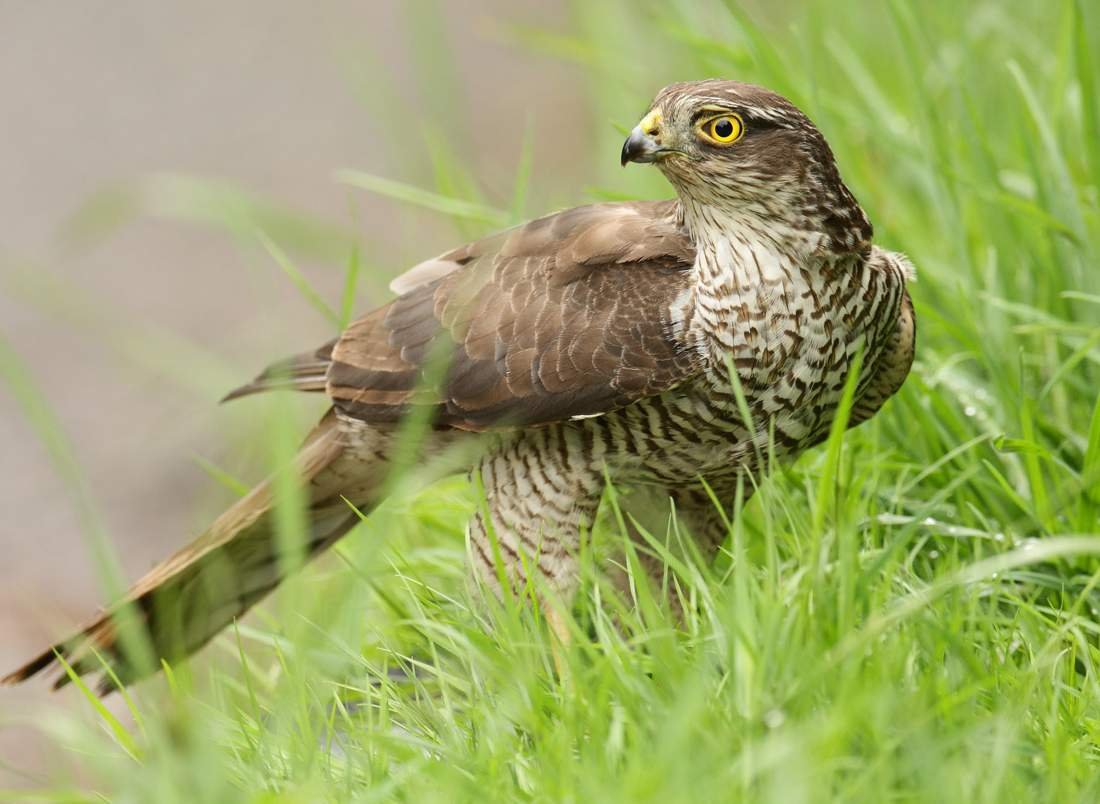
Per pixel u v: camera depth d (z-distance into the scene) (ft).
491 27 86.53
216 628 37.09
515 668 27.22
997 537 31.78
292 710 27.48
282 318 62.90
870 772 23.11
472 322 32.96
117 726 28.27
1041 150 42.16
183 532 54.34
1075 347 36.06
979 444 34.22
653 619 27.71
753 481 29.19
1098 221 38.11
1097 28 45.27
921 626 27.20
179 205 47.52
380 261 57.41
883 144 44.70
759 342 30.78
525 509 32.73
